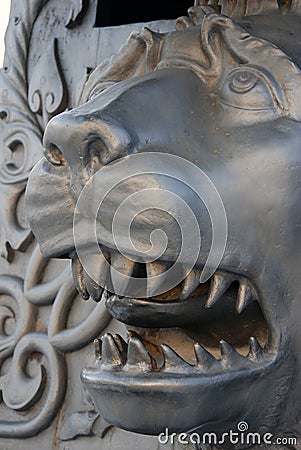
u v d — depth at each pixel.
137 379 1.27
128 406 1.29
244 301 1.31
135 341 1.29
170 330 1.47
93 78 1.55
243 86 1.34
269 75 1.34
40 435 2.08
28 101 2.22
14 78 2.25
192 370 1.28
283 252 1.31
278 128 1.32
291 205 1.30
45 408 2.06
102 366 1.33
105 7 2.12
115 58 1.51
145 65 1.46
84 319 2.05
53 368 2.07
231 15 1.55
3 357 2.18
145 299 1.39
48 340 2.08
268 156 1.30
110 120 1.25
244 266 1.29
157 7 2.19
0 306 2.21
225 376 1.29
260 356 1.33
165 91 1.34
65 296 2.07
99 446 1.96
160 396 1.27
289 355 1.33
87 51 2.09
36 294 2.13
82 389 2.03
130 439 1.91
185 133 1.30
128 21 2.16
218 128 1.33
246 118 1.33
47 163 1.33
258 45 1.36
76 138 1.25
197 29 1.44
